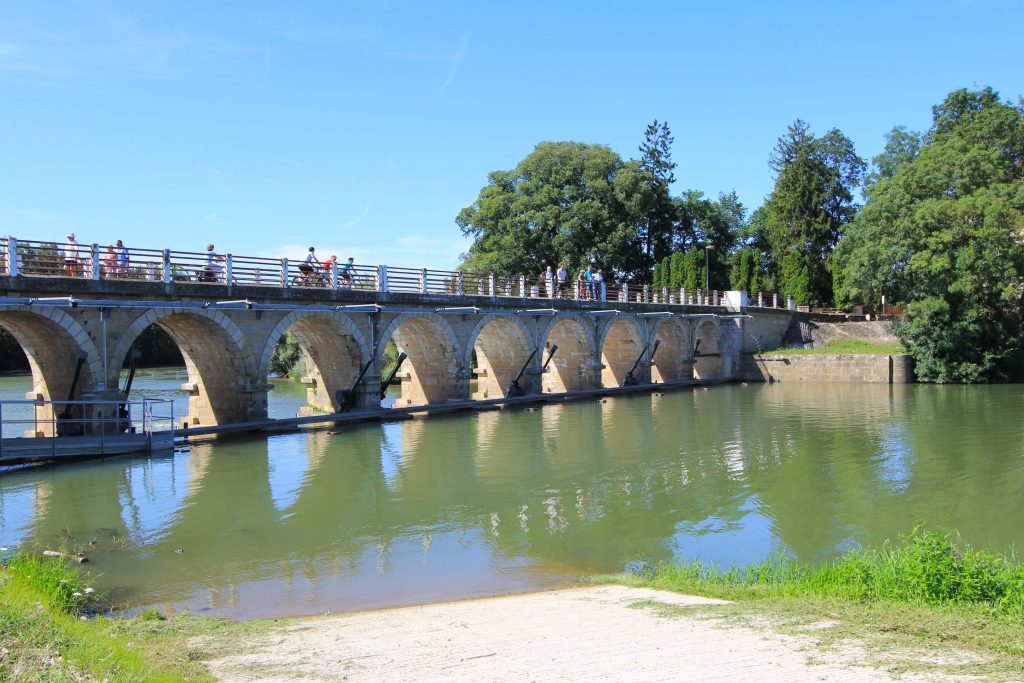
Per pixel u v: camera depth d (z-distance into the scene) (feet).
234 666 24.54
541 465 67.41
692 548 43.78
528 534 46.60
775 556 42.01
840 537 45.73
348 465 67.31
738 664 23.32
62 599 32.27
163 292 74.13
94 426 70.13
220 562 41.29
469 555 42.52
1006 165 149.48
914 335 148.97
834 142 239.09
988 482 59.88
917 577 31.17
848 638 25.26
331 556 42.42
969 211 133.69
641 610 30.35
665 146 232.94
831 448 75.66
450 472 64.39
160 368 214.28
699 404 116.78
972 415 99.60
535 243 184.96
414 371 113.91
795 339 181.57
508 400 114.11
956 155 141.38
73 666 22.02
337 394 97.66
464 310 104.32
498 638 27.43
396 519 50.06
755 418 99.30
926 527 47.73
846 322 180.04
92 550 43.34
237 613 33.53
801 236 228.43
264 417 84.99
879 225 146.20
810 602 29.91
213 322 80.02
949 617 27.25
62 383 73.00
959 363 145.18
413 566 40.63
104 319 70.18
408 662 24.82
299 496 56.18
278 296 84.58
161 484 59.67
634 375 145.69
